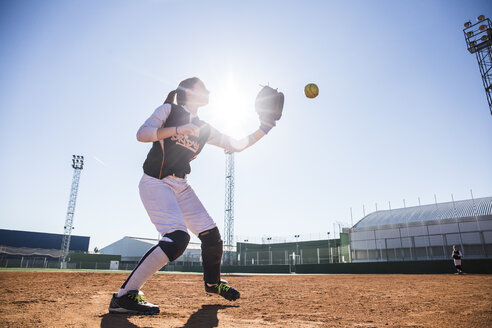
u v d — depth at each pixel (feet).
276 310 9.32
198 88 9.70
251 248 155.74
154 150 8.54
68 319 7.02
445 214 112.06
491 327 6.89
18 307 8.66
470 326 6.99
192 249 158.30
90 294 12.76
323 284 24.76
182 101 9.66
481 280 31.55
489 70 70.74
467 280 31.86
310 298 12.91
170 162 8.56
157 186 8.32
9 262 160.04
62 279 22.88
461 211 109.40
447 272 73.20
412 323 7.33
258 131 11.07
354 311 9.23
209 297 12.92
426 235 104.88
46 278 23.09
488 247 94.68
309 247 139.64
